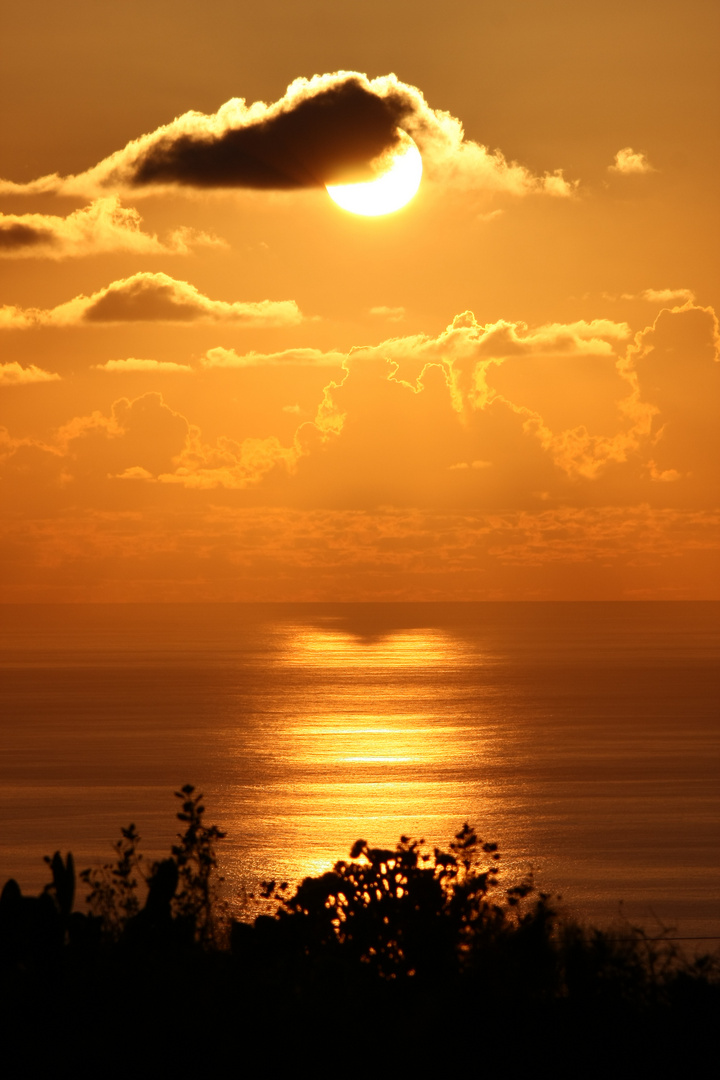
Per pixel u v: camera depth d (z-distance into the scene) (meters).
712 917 66.38
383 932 14.64
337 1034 12.16
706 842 102.19
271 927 15.15
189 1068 11.67
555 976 14.11
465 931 14.95
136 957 13.48
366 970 13.94
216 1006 12.45
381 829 110.06
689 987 13.60
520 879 83.69
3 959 13.63
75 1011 12.34
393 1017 12.67
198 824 16.66
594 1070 12.12
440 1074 11.91
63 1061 11.70
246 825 112.31
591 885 81.31
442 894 15.28
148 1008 12.30
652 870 87.81
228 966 13.73
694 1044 12.51
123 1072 11.60
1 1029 12.04
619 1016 12.96
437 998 12.80
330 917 15.38
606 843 101.75
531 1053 12.26
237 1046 11.85
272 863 89.81
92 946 13.81
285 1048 11.84
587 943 14.59
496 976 13.41
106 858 91.25
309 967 13.66
